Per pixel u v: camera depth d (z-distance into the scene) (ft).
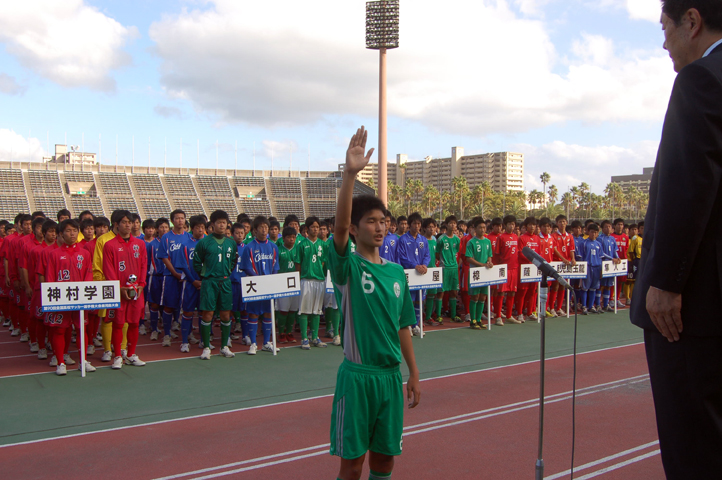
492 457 14.75
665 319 6.72
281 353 28.99
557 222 41.98
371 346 9.76
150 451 15.31
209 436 16.52
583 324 38.09
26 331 32.30
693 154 6.25
